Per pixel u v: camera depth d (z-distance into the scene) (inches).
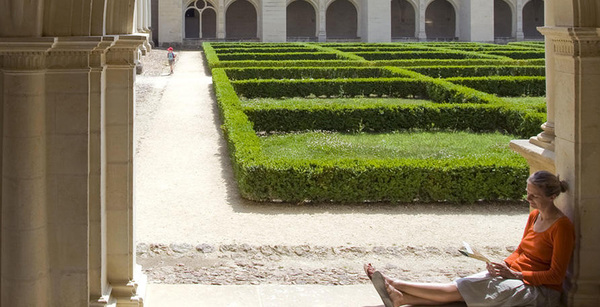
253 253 277.3
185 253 275.6
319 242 294.0
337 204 360.2
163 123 603.2
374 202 363.9
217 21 1788.9
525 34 2068.2
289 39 1883.6
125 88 184.7
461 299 188.9
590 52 179.2
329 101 730.8
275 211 345.1
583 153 183.2
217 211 343.6
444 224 325.7
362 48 1366.9
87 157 170.1
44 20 162.7
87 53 166.1
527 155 227.0
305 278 243.8
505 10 2069.4
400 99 765.9
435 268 261.9
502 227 322.0
